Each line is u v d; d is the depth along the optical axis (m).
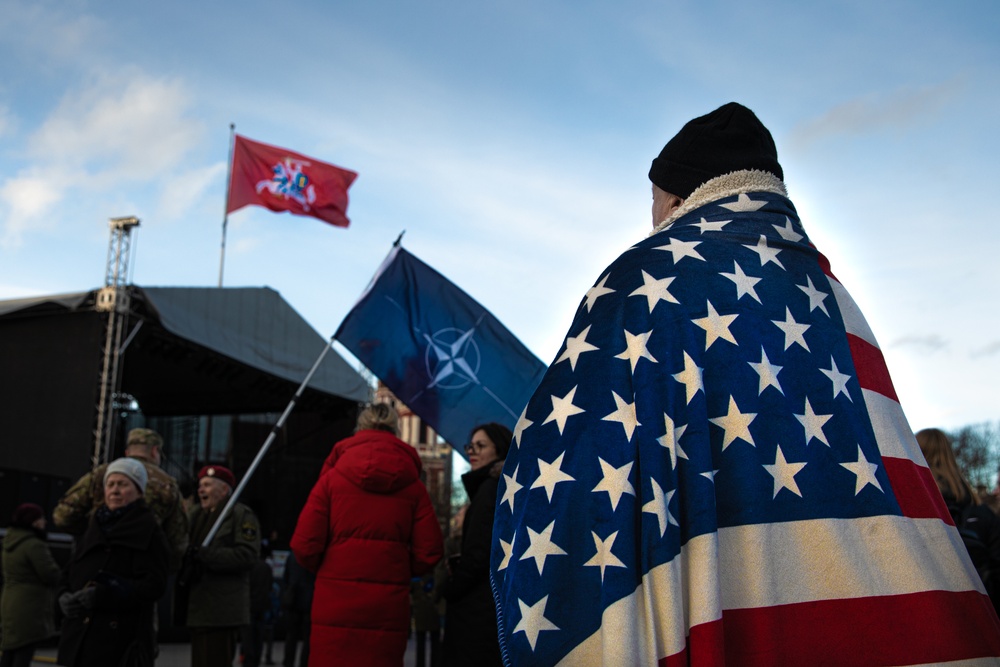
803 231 1.68
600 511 1.33
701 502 1.34
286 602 9.38
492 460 4.82
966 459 46.38
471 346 6.20
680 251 1.52
